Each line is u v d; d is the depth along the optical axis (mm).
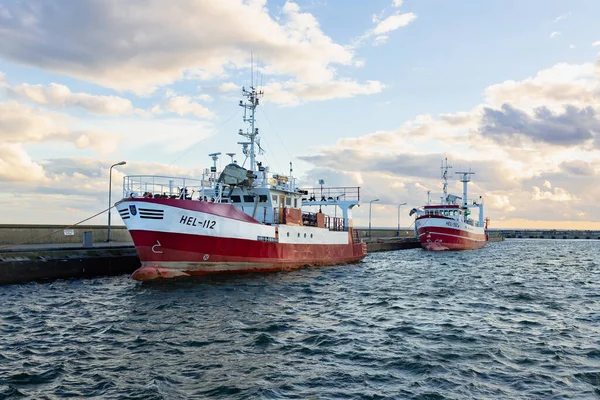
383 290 25344
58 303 19797
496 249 84375
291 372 11266
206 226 25281
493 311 19375
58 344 13578
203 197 27297
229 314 17672
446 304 21078
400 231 103000
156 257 24328
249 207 31938
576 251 79000
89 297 21203
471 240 76000
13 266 25391
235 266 27359
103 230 40438
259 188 31484
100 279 27719
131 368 11461
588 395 9922
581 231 183375
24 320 16609
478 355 12695
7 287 24078
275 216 31547
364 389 10156
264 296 21688
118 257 31062
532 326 16469
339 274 31984
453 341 14219
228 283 24797
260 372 11250
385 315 18312
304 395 9797
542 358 12508
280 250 30375
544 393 10000
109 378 10711
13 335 14555
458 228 69312
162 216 23766
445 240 68188
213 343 13734
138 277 24438
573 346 13773
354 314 18438
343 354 12758
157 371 11242
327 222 38500
